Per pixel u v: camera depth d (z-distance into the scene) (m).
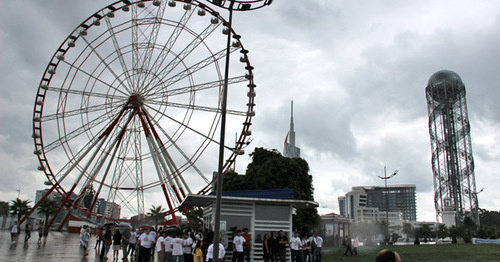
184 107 57.56
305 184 63.22
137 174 58.28
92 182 57.84
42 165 57.97
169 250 27.47
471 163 166.38
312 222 62.03
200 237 28.98
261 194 35.50
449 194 167.88
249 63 61.78
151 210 103.25
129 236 37.16
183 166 58.69
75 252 42.19
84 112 56.94
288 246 34.66
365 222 167.62
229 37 24.45
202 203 37.03
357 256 52.94
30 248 44.53
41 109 57.50
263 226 33.75
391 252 7.15
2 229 95.12
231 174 65.44
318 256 35.28
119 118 57.66
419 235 163.50
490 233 139.12
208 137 58.31
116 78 57.19
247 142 62.75
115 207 62.75
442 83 172.75
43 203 123.69
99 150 57.47
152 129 57.84
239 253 28.91
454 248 72.31
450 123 170.50
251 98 62.97
